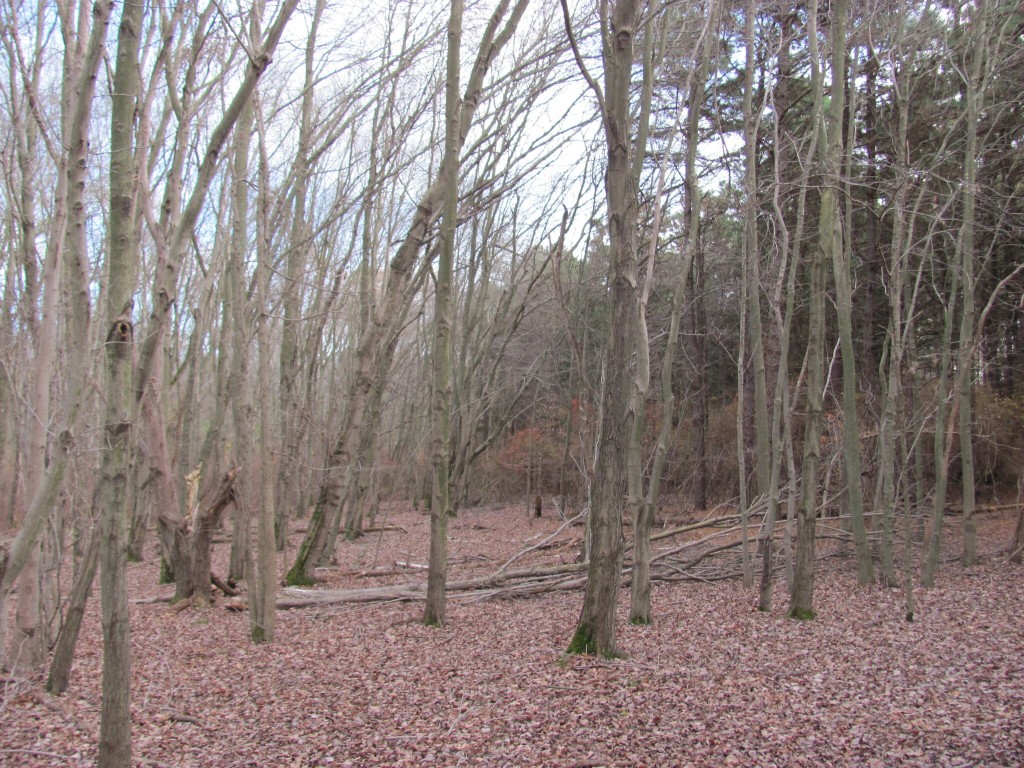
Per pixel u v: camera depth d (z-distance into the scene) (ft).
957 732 17.62
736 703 20.03
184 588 37.63
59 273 23.72
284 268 52.49
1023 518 41.16
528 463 82.38
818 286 29.25
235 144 32.04
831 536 42.93
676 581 40.93
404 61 41.22
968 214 36.96
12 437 31.09
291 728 19.83
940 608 30.63
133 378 16.78
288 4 22.04
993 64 37.63
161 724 20.57
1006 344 60.18
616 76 22.47
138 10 16.94
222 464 50.75
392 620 32.94
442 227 30.17
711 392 85.30
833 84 29.71
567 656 24.20
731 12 39.40
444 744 18.17
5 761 17.88
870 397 50.67
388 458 89.81
